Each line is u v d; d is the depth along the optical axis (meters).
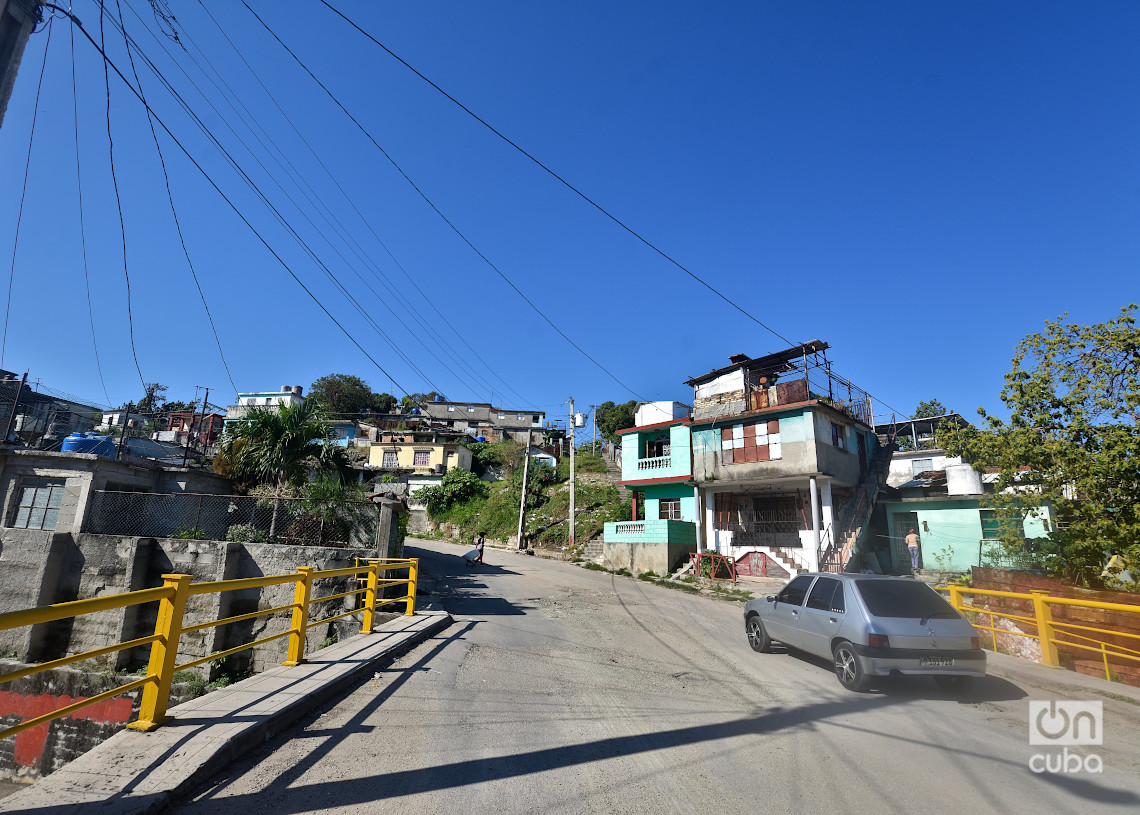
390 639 9.62
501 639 10.87
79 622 15.12
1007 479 13.62
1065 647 9.71
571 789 4.44
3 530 15.73
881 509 24.41
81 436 20.11
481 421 68.00
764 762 5.04
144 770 4.19
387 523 16.25
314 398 19.30
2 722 13.12
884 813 4.14
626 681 7.95
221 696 5.99
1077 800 4.39
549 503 38.16
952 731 5.97
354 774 4.60
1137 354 12.32
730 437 25.16
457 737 5.52
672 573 24.44
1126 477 11.80
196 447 26.75
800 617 9.02
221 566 15.29
